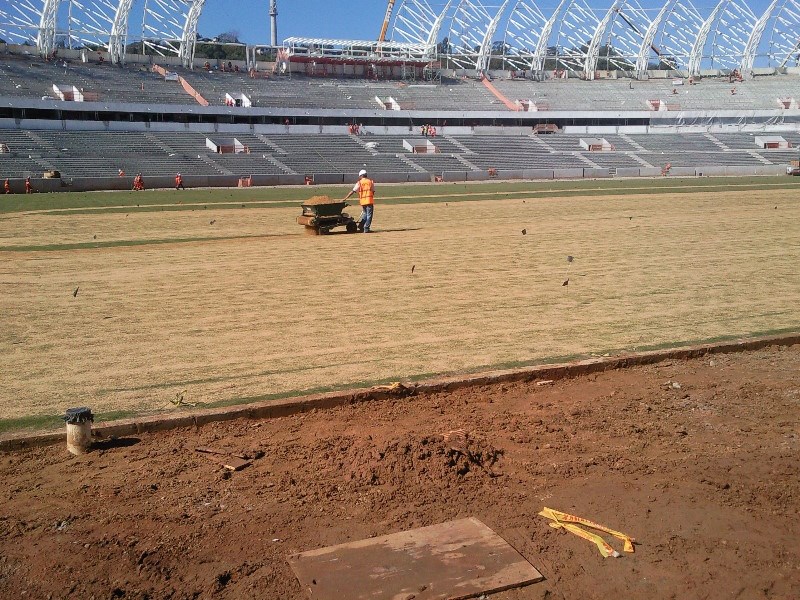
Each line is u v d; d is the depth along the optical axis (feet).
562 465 20.98
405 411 25.21
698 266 53.72
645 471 20.61
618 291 44.68
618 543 16.97
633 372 29.68
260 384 27.53
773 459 21.38
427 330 35.60
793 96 298.97
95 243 71.15
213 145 230.27
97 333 35.55
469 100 290.56
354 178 219.61
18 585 15.57
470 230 80.12
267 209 116.98
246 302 42.52
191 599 15.10
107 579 15.74
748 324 36.24
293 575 15.79
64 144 208.03
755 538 17.12
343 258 59.77
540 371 28.73
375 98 279.90
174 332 35.60
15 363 30.55
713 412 25.22
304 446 22.34
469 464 20.88
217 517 18.21
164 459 21.53
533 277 49.83
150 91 244.01
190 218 99.91
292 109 253.85
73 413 21.85
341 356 31.22
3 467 21.13
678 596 15.01
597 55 321.11
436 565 16.05
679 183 183.62
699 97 301.22
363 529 17.63
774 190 147.74
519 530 17.51
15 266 56.65
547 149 268.21
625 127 292.81
